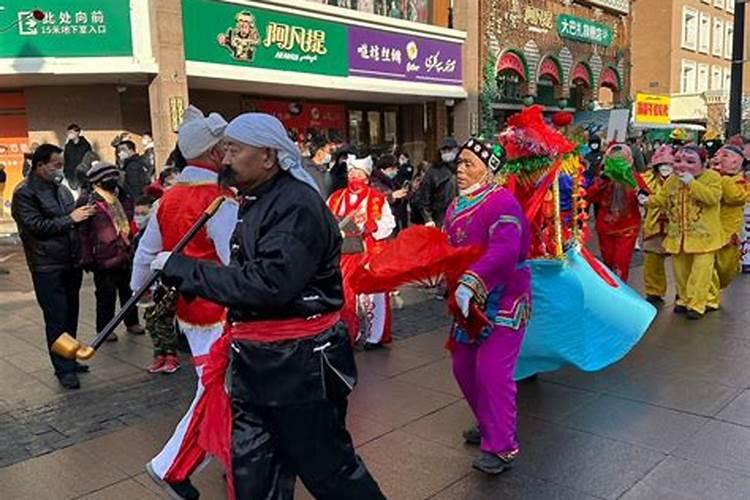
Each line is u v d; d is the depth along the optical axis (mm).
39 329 6645
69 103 13000
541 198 4219
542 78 21625
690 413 4340
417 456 3840
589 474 3586
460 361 3750
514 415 3641
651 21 34344
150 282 2502
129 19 11375
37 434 4188
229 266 2373
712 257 6691
